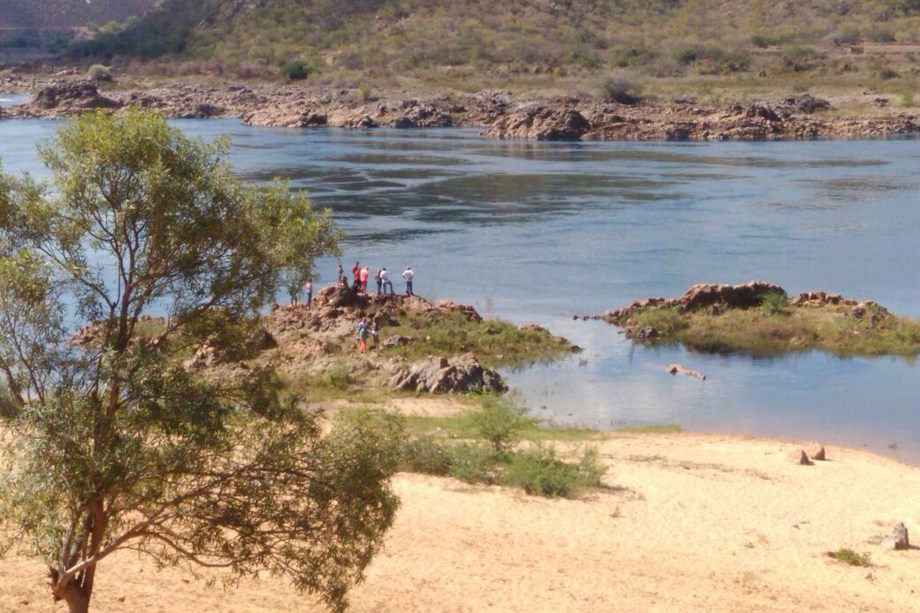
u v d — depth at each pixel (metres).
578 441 26.50
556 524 19.97
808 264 52.72
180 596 14.66
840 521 21.20
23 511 9.90
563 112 123.69
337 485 10.84
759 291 42.81
